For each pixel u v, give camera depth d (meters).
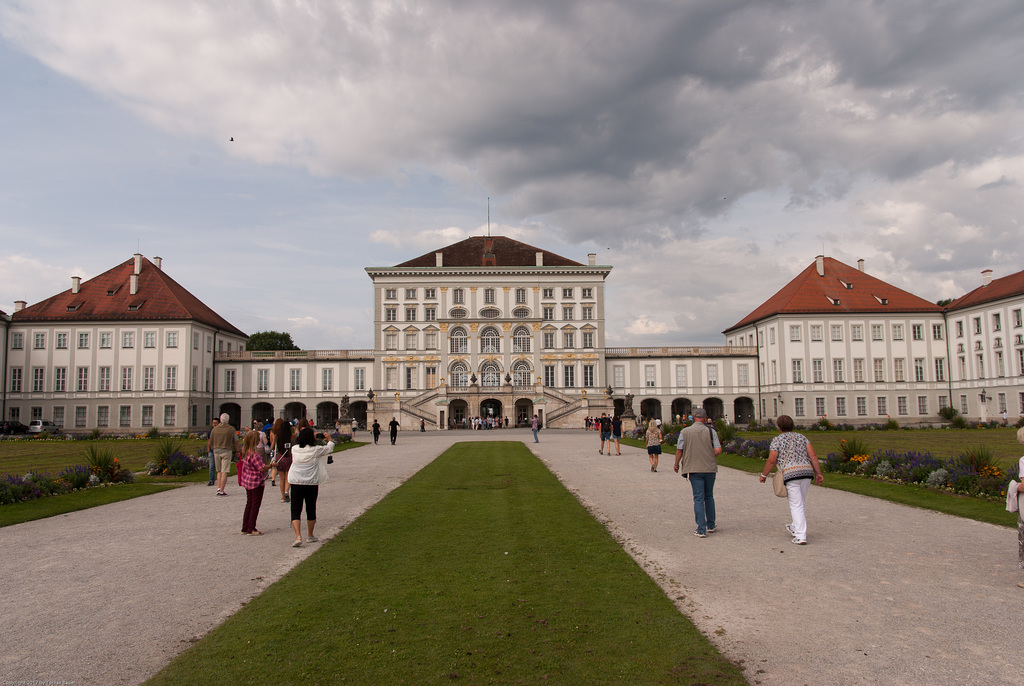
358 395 80.44
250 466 13.94
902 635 7.53
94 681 6.57
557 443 42.00
